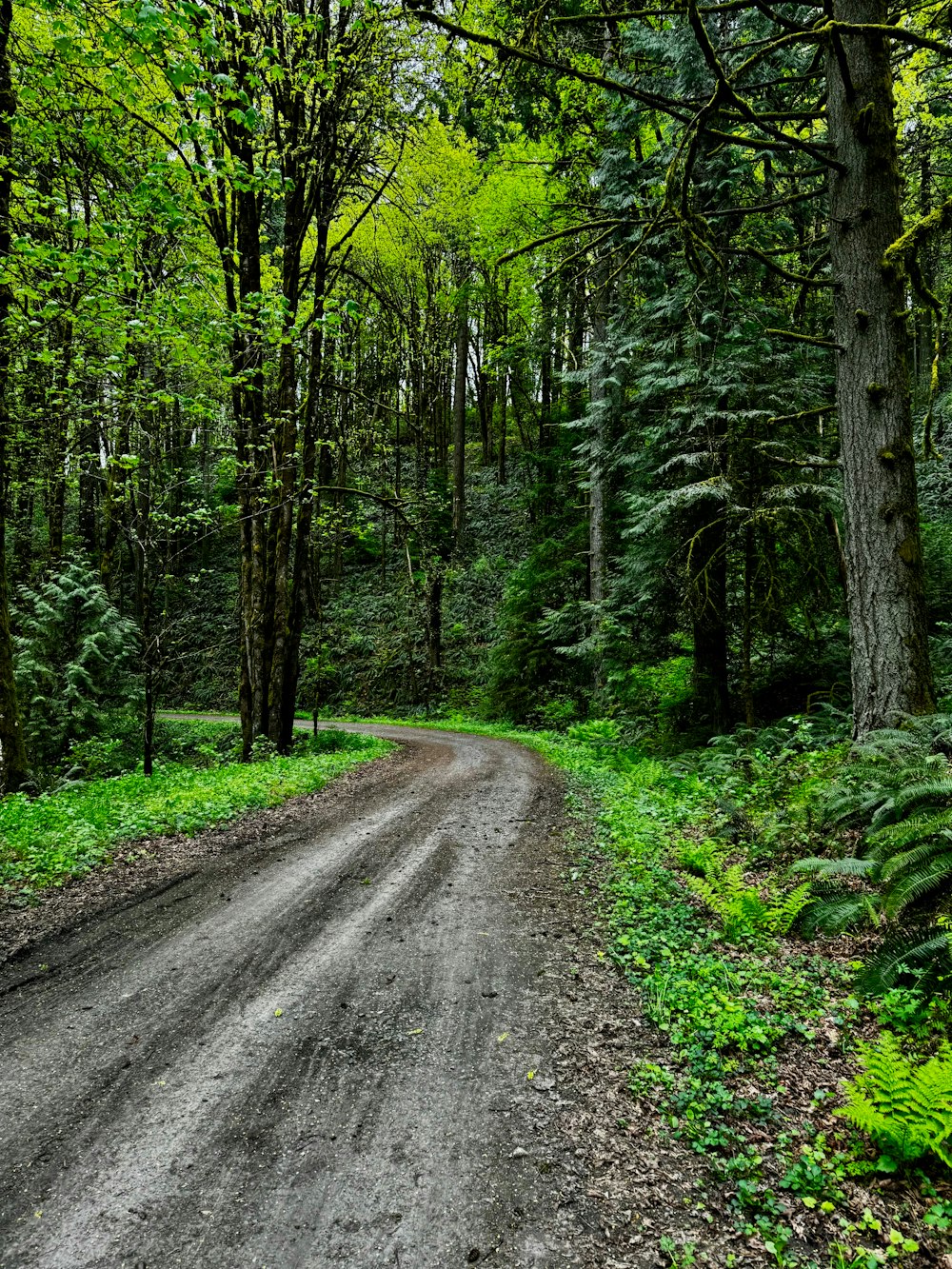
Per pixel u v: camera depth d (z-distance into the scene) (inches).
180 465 1094.4
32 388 466.0
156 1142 128.5
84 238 293.6
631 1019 169.0
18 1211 112.4
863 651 285.6
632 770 497.4
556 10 365.4
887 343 275.1
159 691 522.6
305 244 759.7
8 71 310.5
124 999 182.5
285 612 681.0
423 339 1079.0
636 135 479.5
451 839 342.0
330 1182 119.0
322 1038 163.9
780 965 187.6
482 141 451.5
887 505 276.4
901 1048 144.5
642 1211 112.0
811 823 266.4
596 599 748.6
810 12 356.5
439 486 1483.8
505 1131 131.4
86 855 297.4
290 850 323.9
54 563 859.4
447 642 1306.6
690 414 468.4
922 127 419.8
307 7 534.6
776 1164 120.1
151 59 249.4
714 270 404.2
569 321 682.8
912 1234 104.8
